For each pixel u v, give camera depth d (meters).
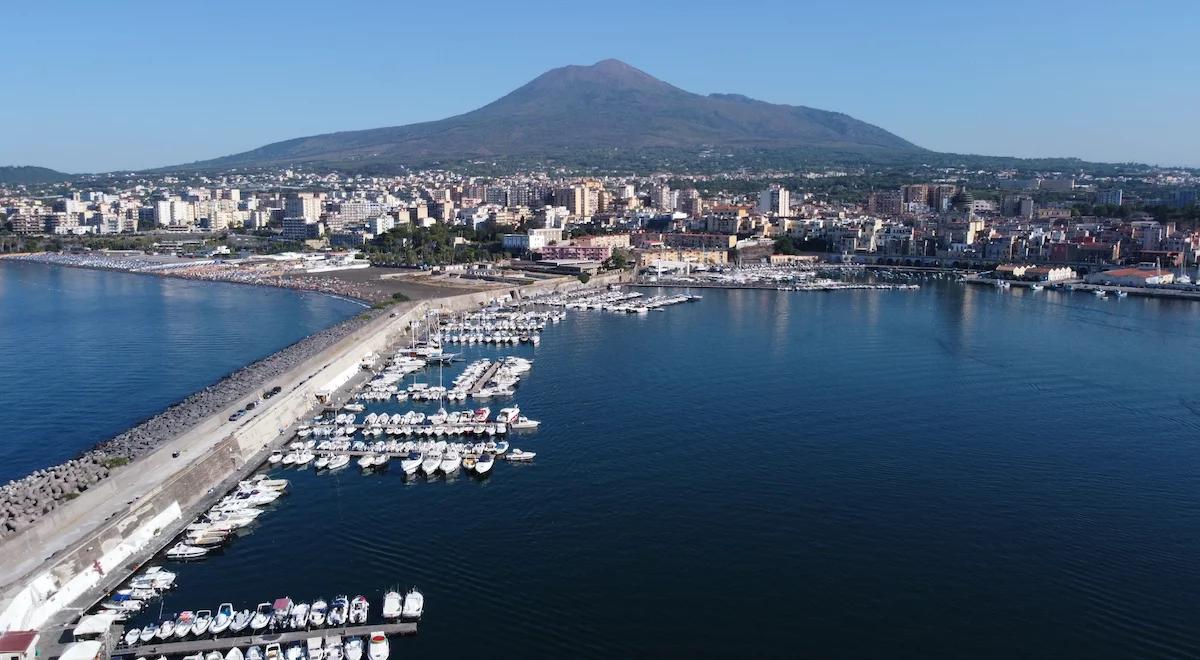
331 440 187.00
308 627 115.25
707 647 111.38
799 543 138.00
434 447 181.50
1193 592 124.06
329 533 142.75
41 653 109.38
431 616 118.12
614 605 120.62
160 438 172.12
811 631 114.88
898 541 138.62
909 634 114.31
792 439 186.12
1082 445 182.38
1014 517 146.88
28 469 172.38
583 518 147.38
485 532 142.62
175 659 108.62
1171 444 183.25
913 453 177.25
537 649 110.81
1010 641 112.94
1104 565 131.38
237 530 144.00
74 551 124.00
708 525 144.25
